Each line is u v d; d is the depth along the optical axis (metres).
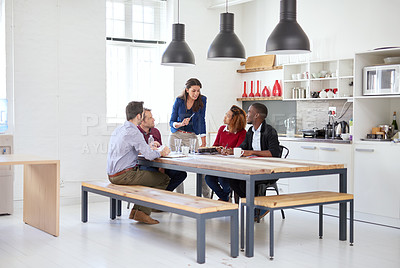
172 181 5.60
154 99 7.56
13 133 6.08
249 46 7.99
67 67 6.47
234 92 8.12
